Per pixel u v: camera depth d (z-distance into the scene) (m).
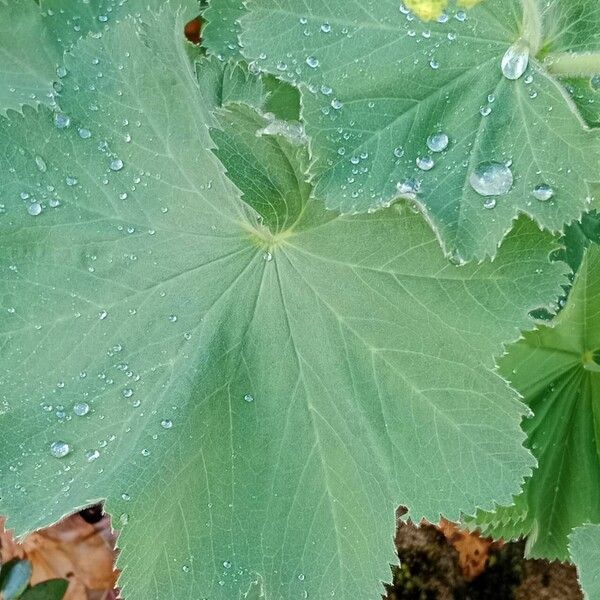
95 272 0.27
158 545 0.27
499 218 0.25
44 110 0.27
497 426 0.27
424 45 0.26
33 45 0.32
